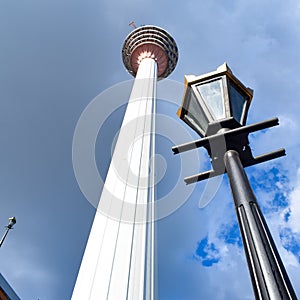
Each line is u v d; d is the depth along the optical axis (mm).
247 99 4227
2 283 12859
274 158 3537
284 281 2129
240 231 2676
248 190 2863
